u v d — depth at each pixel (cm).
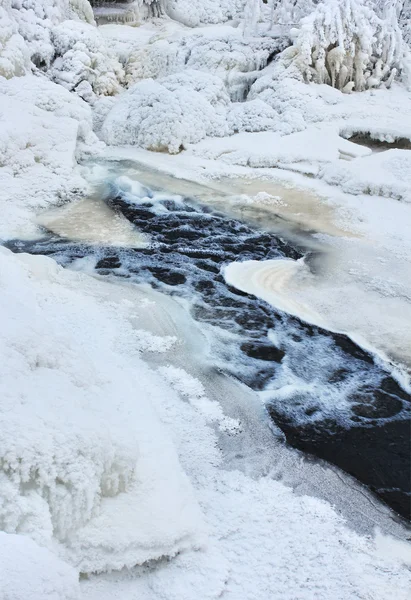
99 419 279
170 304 520
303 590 250
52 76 1121
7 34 984
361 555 273
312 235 691
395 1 1291
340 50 1116
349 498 314
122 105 1059
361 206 764
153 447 308
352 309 525
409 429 380
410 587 257
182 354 440
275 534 280
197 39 1274
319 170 882
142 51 1287
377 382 427
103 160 944
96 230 691
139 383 387
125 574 244
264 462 336
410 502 320
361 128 1003
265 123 1034
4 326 306
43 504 228
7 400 250
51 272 540
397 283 573
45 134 855
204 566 253
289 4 1317
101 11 1498
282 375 427
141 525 253
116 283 557
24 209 725
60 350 318
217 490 306
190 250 650
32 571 176
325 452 354
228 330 483
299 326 496
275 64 1212
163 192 817
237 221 731
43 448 235
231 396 396
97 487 248
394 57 1195
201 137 998
